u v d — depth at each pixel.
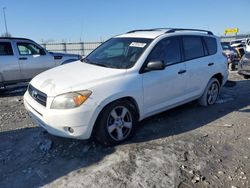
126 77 4.78
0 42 9.46
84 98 4.27
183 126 5.57
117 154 4.40
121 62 5.14
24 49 10.02
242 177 3.76
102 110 4.50
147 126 5.55
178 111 6.52
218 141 4.87
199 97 6.61
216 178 3.74
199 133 5.22
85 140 4.89
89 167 4.05
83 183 3.66
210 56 6.70
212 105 7.04
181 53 5.91
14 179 3.86
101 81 4.53
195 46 6.34
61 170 4.02
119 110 4.73
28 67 9.98
